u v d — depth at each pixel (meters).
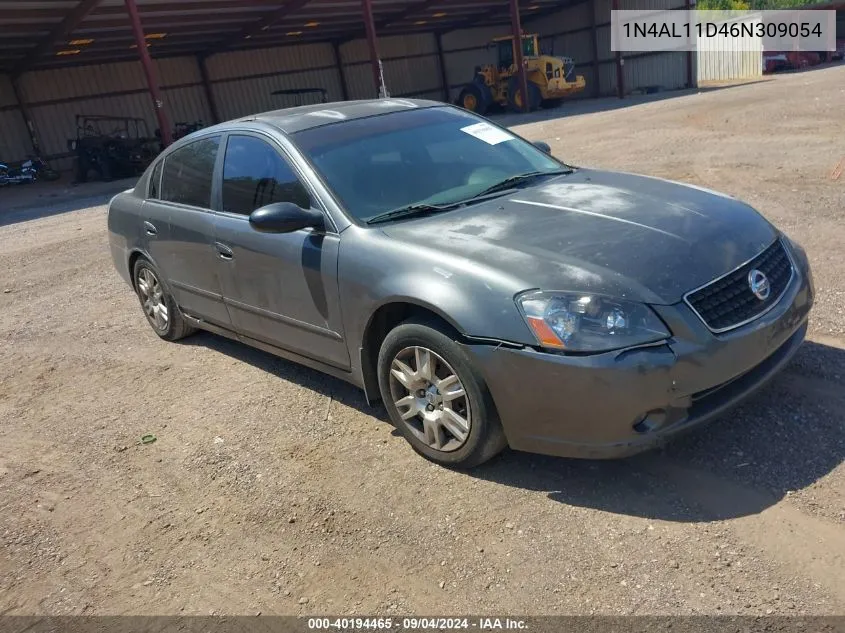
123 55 25.56
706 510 2.83
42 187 21.89
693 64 29.75
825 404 3.41
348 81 32.84
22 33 19.78
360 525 3.03
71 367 5.31
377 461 3.49
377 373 3.57
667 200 3.58
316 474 3.46
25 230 12.57
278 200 3.97
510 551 2.75
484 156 4.27
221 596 2.73
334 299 3.59
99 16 20.06
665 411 2.79
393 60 33.97
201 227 4.49
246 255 4.12
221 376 4.79
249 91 29.91
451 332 3.10
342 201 3.67
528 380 2.87
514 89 28.80
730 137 11.98
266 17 24.48
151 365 5.15
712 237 3.17
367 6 23.23
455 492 3.17
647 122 16.25
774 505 2.80
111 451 3.95
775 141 10.93
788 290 3.23
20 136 24.50
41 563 3.06
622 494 2.99
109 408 4.51
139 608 2.72
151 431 4.12
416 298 3.13
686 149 11.39
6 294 7.74
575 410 2.81
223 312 4.58
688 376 2.77
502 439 3.12
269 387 4.50
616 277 2.86
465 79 36.59
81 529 3.27
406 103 4.68
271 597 2.69
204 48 27.67
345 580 2.73
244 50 29.52
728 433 3.30
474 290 2.99
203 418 4.20
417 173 3.96
